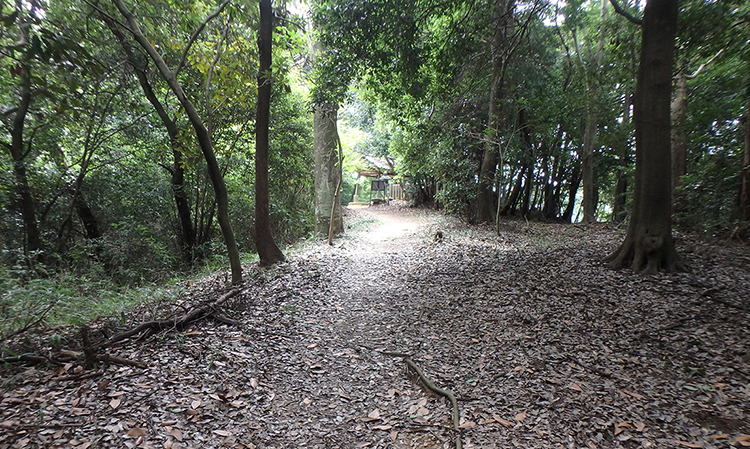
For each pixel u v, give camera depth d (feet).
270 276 25.02
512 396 11.86
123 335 14.67
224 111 27.71
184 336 15.44
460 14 34.12
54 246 31.12
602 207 94.27
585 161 55.21
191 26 23.24
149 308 18.79
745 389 11.54
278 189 48.26
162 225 38.22
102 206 34.53
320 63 30.19
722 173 33.45
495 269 25.68
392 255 33.32
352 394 12.57
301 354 15.12
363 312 20.04
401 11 27.32
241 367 13.55
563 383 12.39
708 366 12.98
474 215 53.78
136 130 33.37
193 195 40.52
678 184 38.96
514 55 44.42
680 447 9.34
